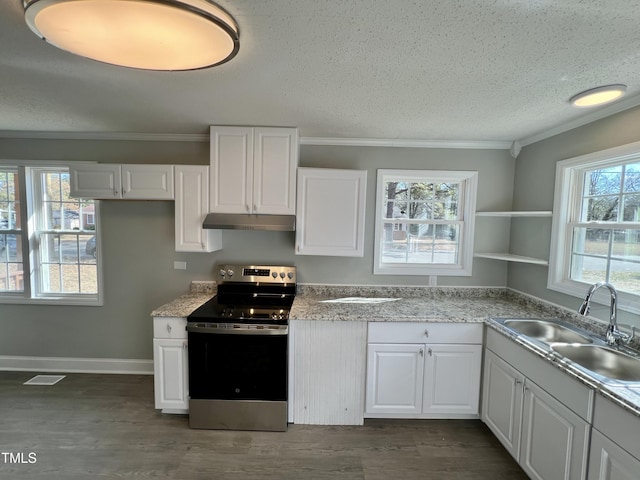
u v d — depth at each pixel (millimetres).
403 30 1240
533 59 1443
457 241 3053
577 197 2314
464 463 2039
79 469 1930
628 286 1910
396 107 2088
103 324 3062
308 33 1267
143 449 2102
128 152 2934
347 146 2910
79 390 2775
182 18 1073
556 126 2391
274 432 2293
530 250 2689
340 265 2979
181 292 3012
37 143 2930
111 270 3018
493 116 2219
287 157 2604
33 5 1009
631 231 1899
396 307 2580
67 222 3098
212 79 1712
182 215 2641
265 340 2264
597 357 1810
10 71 1646
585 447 1433
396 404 2383
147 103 2100
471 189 2947
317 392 2357
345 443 2189
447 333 2352
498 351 2166
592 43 1303
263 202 2631
